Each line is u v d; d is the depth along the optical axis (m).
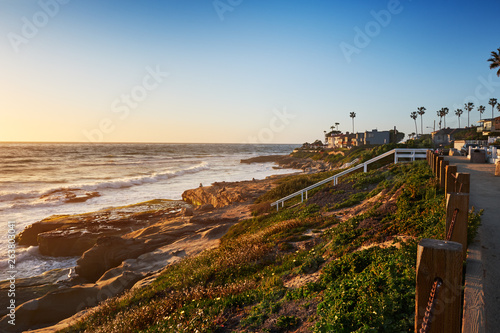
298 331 5.16
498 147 26.97
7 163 84.81
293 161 109.50
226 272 10.73
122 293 14.20
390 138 106.06
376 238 8.46
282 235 13.62
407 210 9.96
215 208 34.59
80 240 23.58
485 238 5.80
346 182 21.77
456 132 95.06
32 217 32.66
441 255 2.27
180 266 14.75
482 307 3.49
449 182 6.60
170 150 198.25
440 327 2.31
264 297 7.05
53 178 60.44
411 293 4.64
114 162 97.62
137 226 28.47
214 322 6.63
